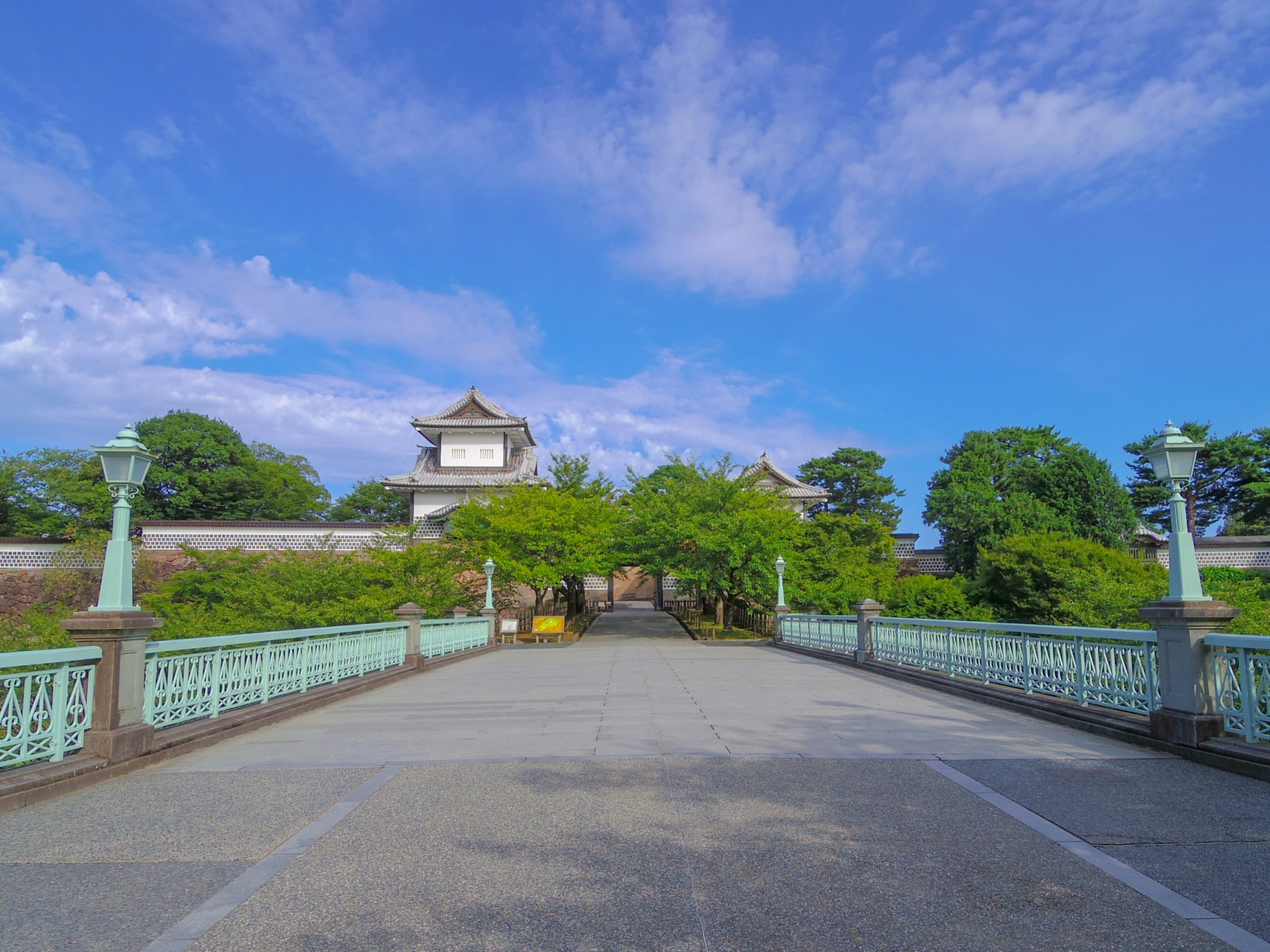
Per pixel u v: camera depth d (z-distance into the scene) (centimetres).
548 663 1719
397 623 1410
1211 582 2339
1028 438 4334
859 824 459
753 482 3002
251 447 5525
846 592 2653
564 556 2831
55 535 3225
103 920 339
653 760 635
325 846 434
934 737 727
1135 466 4141
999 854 408
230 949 311
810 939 314
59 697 575
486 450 4425
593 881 376
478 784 564
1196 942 310
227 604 2189
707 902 350
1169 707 645
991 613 2352
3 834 460
